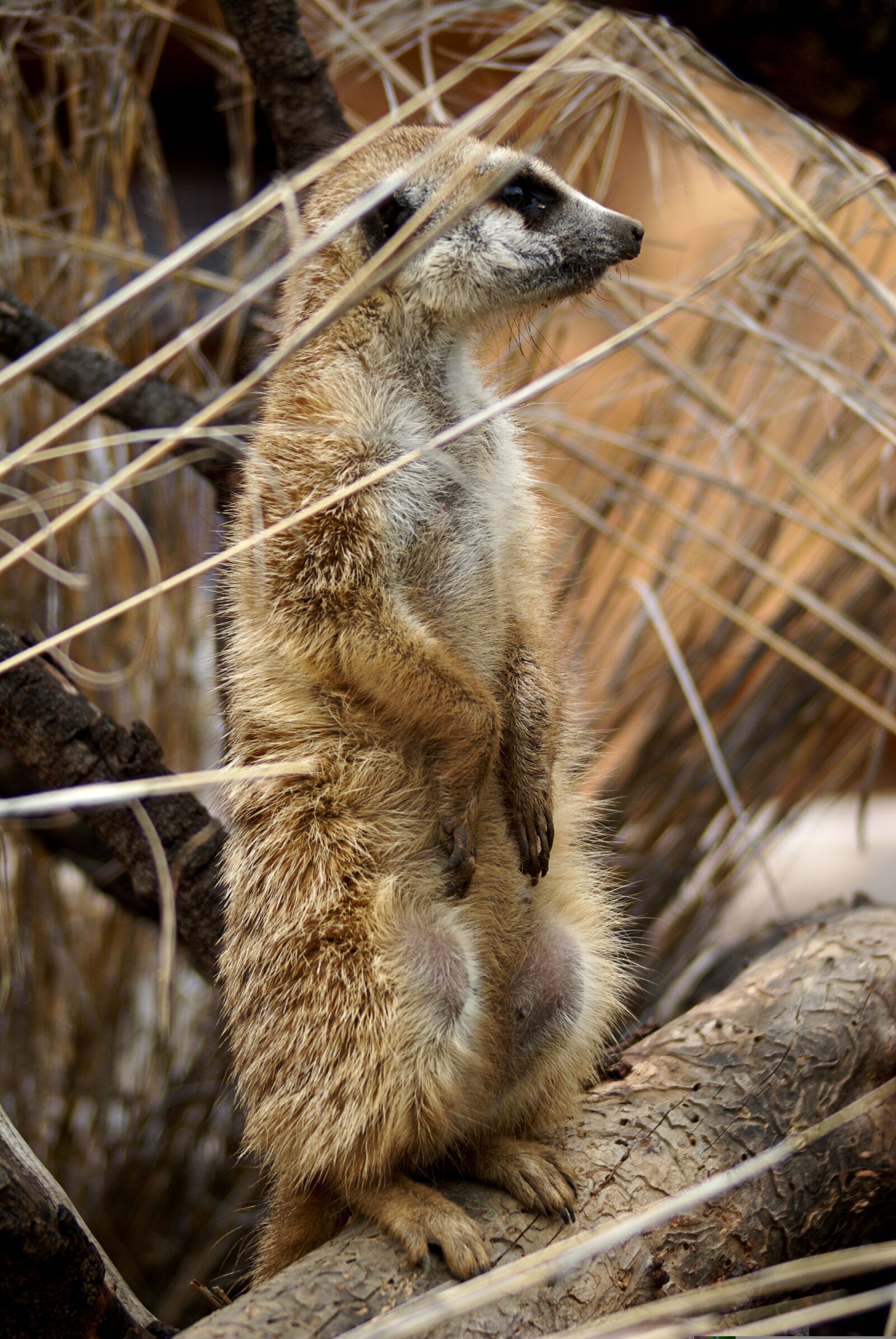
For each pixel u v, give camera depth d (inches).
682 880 197.3
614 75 139.6
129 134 179.2
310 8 189.3
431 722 112.7
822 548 213.3
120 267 182.7
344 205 124.3
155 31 204.4
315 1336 85.0
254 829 112.3
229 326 186.5
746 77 62.7
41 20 172.7
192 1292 179.2
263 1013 108.2
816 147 163.8
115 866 177.9
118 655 197.6
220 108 189.8
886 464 195.3
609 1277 96.9
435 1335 86.9
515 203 128.5
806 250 169.6
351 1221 103.7
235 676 118.3
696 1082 121.3
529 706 125.2
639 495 185.2
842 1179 115.0
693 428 206.8
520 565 131.0
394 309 124.0
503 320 132.3
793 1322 75.2
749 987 139.3
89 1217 185.0
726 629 198.8
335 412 118.6
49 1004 195.9
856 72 58.9
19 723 127.4
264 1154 113.5
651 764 198.5
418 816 117.4
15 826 175.5
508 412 134.2
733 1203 107.7
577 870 130.3
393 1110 102.0
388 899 106.9
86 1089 193.2
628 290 195.0
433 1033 105.3
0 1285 84.4
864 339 193.8
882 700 206.2
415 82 187.8
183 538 198.5
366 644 111.3
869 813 299.9
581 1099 121.3
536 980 119.0
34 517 188.5
